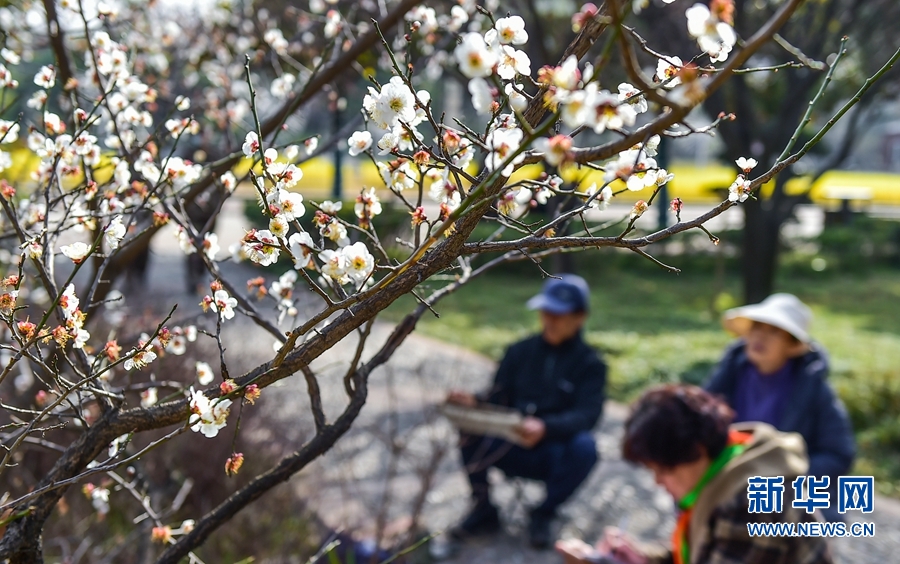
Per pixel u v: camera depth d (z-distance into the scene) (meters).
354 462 4.64
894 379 6.48
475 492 4.24
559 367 4.23
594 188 1.13
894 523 4.52
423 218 1.17
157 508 2.22
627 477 5.19
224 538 3.04
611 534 2.49
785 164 1.01
